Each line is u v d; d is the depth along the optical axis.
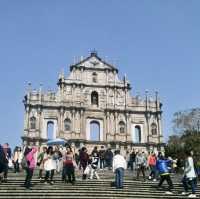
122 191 28.03
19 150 40.59
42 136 89.75
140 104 97.12
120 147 92.44
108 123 94.12
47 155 30.84
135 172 44.56
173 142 93.38
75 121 92.44
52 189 27.27
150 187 30.47
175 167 53.88
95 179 33.47
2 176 33.12
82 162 34.50
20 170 41.72
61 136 90.50
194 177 28.33
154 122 96.44
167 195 27.83
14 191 26.11
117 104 96.00
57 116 92.12
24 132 88.62
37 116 90.75
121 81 98.19
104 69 98.06
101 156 52.03
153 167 35.84
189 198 27.42
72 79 95.38
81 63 97.44
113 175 36.94
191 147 83.19
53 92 93.50
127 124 94.81
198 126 95.06
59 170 39.84
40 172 32.06
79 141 90.38
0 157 28.12
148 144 93.81
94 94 96.31
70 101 93.69
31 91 92.06
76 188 28.05
